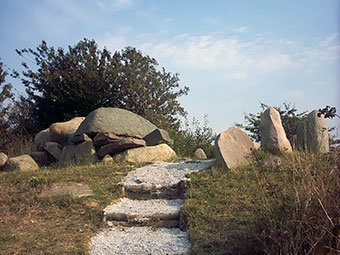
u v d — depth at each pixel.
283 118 20.22
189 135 17.50
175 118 24.41
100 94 22.78
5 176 10.64
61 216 8.02
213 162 10.31
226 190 8.45
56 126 15.38
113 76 22.67
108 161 12.07
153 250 6.49
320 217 5.25
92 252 6.53
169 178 9.91
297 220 5.28
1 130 20.69
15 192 9.21
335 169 5.79
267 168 9.23
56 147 14.31
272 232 5.46
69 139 14.84
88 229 7.48
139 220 7.82
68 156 13.08
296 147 11.21
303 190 5.77
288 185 6.77
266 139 10.79
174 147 16.09
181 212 7.73
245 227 6.64
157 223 7.77
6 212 8.20
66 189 9.32
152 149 12.61
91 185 9.69
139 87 22.89
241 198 7.97
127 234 7.39
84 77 22.91
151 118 21.25
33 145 17.02
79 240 6.87
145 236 7.25
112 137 12.88
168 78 24.91
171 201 8.92
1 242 6.69
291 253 5.02
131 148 12.64
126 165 11.57
